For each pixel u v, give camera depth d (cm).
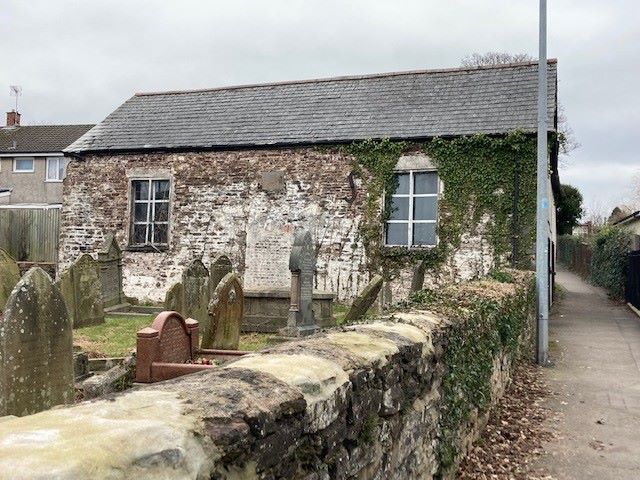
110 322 1294
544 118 1127
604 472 564
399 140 1595
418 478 405
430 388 438
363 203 1630
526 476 546
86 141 1936
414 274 1436
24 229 2361
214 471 179
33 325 493
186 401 194
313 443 244
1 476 128
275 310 1239
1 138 3847
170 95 2114
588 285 3064
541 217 1119
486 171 1526
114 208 1875
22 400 484
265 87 2016
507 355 840
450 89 1748
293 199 1697
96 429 160
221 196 1770
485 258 1524
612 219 4591
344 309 1561
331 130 1705
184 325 592
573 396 847
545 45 1121
